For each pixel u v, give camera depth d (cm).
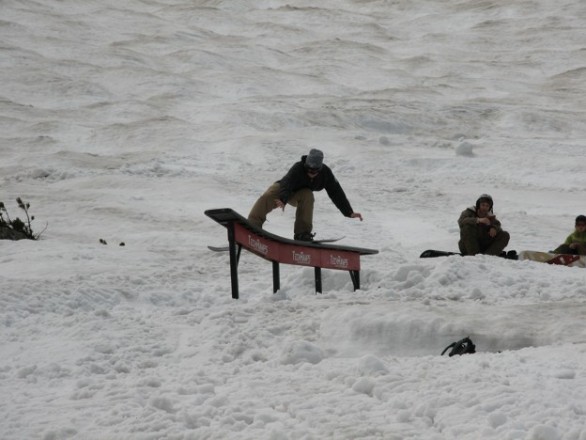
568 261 5178
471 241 4975
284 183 3809
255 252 3494
